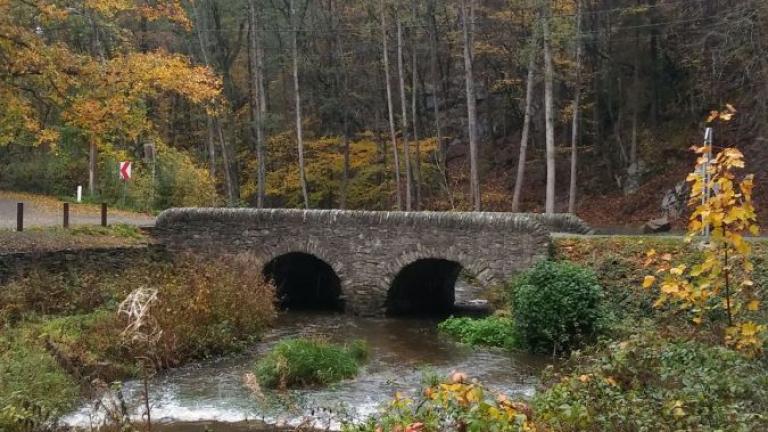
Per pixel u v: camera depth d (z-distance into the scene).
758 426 6.05
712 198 5.50
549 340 13.27
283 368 11.20
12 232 16.53
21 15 15.73
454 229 17.00
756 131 28.56
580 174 34.03
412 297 19.38
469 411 5.33
